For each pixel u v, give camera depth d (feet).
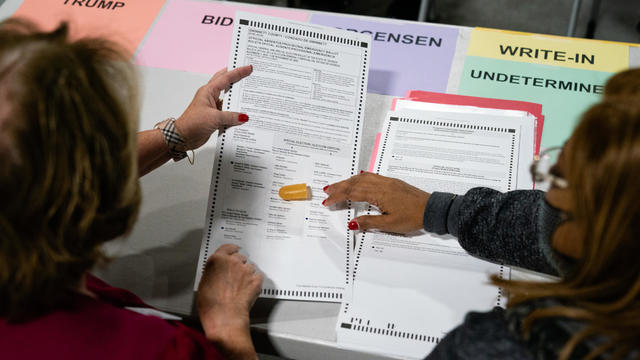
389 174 5.07
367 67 5.16
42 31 3.86
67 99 3.66
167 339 4.03
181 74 5.65
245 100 5.03
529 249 4.58
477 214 4.72
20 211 3.68
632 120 3.44
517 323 3.90
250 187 4.95
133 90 3.93
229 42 5.80
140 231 5.13
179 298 4.93
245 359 4.54
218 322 4.61
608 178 3.48
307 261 4.87
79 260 3.86
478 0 10.05
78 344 3.87
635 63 5.60
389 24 5.87
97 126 3.77
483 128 5.13
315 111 5.07
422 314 4.74
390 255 4.89
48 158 3.64
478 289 4.78
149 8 5.97
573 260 4.08
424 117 5.19
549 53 5.66
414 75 5.60
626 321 3.57
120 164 3.86
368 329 4.73
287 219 4.93
